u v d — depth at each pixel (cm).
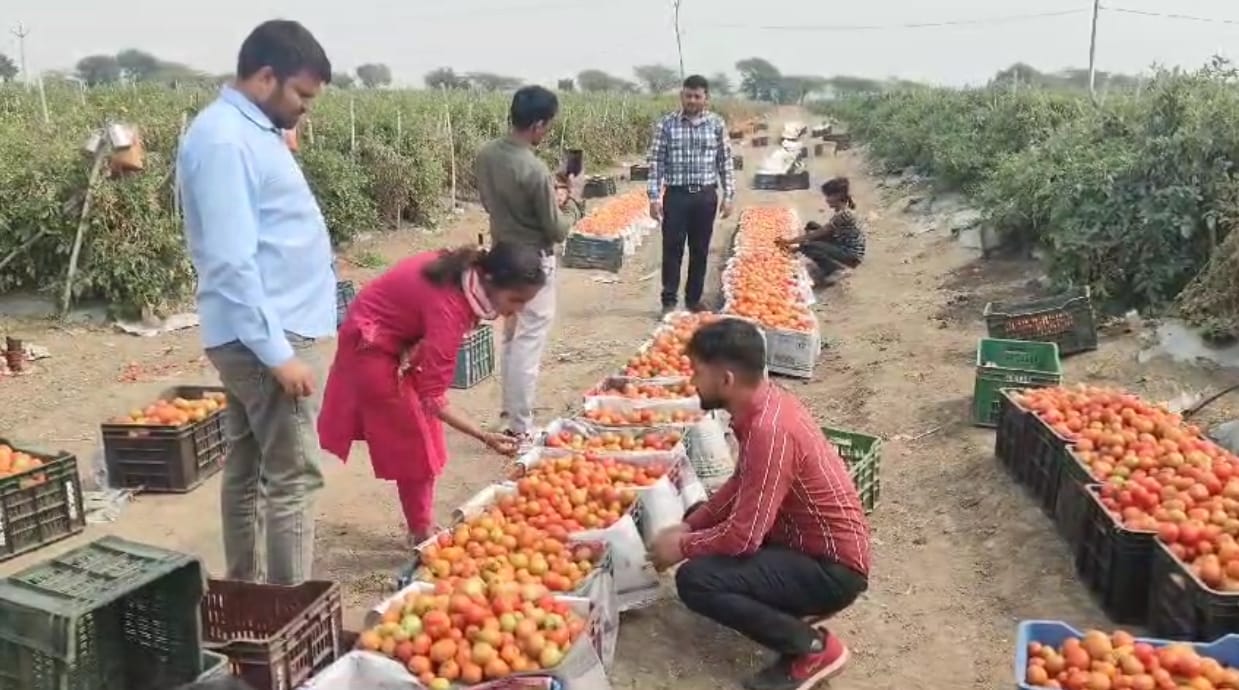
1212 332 902
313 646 432
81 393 962
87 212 1155
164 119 1592
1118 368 922
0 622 369
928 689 503
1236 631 457
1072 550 611
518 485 591
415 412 549
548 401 960
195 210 445
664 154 1188
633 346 1157
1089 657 419
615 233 1716
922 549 652
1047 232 1252
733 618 484
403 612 448
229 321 445
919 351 1073
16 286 1203
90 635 396
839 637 554
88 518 680
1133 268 1055
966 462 768
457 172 2395
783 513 490
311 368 477
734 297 1121
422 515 579
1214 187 1022
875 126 3978
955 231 1680
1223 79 1195
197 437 740
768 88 11375
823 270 1460
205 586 397
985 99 2689
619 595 539
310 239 472
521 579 488
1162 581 508
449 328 519
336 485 752
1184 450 630
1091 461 615
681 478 633
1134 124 1297
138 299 1179
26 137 1268
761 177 2897
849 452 711
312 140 1745
